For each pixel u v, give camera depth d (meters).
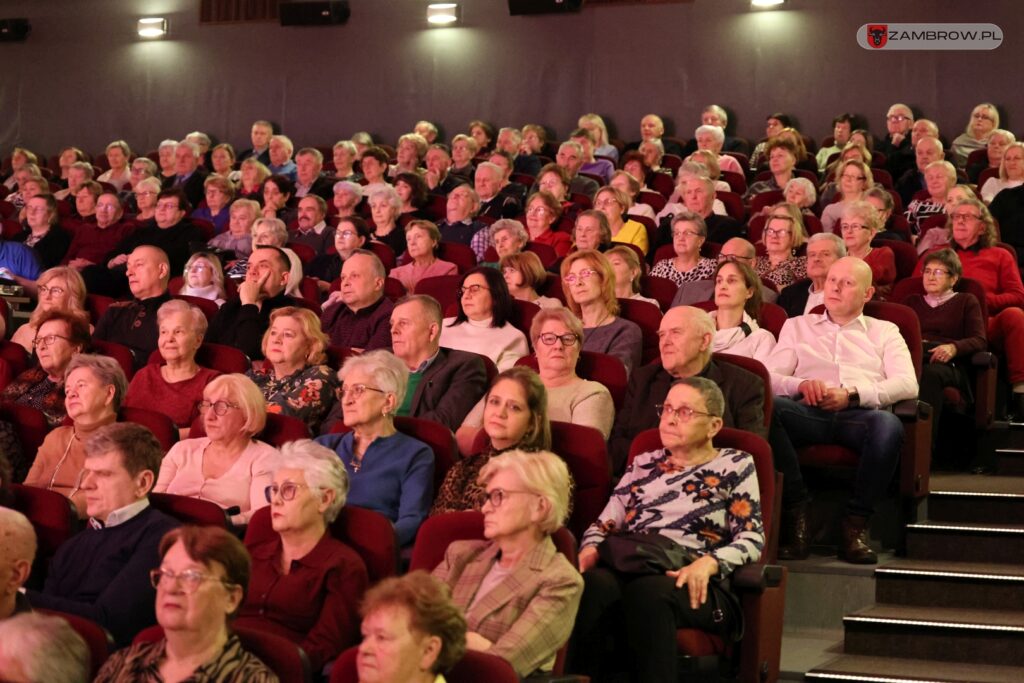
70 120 15.25
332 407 5.25
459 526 3.70
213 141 14.77
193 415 5.38
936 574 4.67
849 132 11.81
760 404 4.78
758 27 12.62
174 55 14.92
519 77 13.57
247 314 6.24
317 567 3.62
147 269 6.65
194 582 2.88
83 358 4.90
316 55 14.40
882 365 5.30
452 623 2.73
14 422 5.14
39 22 15.27
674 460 4.22
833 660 4.39
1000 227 7.75
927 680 4.10
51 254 9.23
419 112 13.98
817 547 5.14
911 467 5.07
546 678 3.33
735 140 12.21
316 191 11.10
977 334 5.98
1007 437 5.95
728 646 3.87
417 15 13.98
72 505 4.10
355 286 6.19
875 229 6.97
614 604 3.91
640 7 13.10
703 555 3.95
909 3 12.08
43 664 2.46
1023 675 4.20
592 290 5.64
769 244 7.06
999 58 11.77
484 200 9.58
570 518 4.33
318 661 3.52
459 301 5.89
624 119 13.16
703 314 4.84
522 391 4.23
